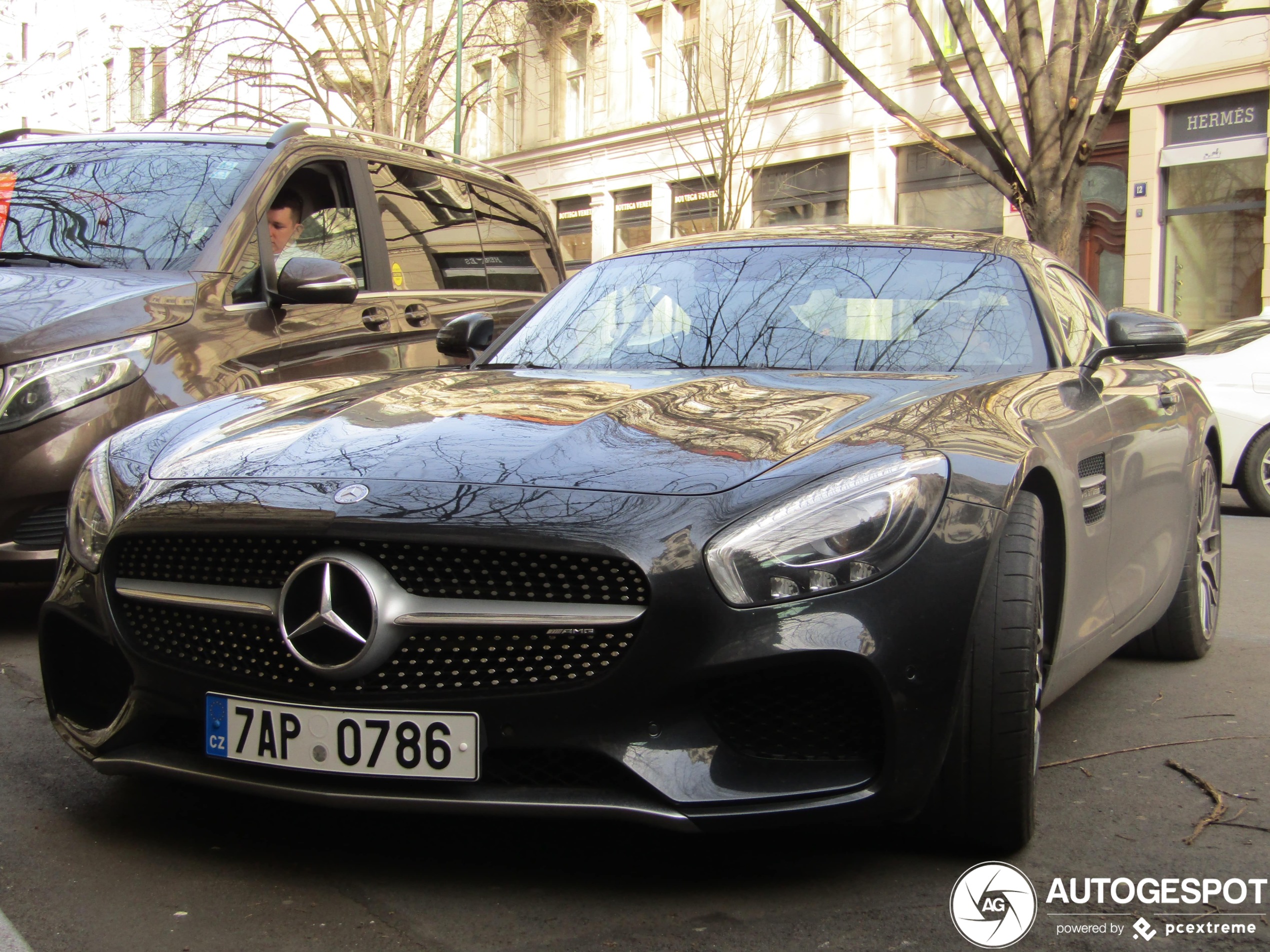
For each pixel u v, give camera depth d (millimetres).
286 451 2619
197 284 4715
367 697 2287
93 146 5609
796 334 3432
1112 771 3133
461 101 21969
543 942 2133
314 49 24516
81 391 4188
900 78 19453
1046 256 3988
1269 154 15438
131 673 2547
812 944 2141
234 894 2314
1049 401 2979
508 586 2268
